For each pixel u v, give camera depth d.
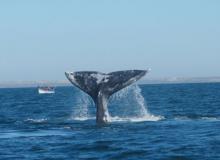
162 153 42.06
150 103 122.19
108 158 40.56
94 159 40.22
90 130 55.38
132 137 50.25
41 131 56.56
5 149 45.12
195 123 62.22
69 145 46.28
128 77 56.41
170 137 50.25
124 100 137.12
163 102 126.06
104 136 51.00
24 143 48.22
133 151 43.03
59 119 70.19
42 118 76.81
